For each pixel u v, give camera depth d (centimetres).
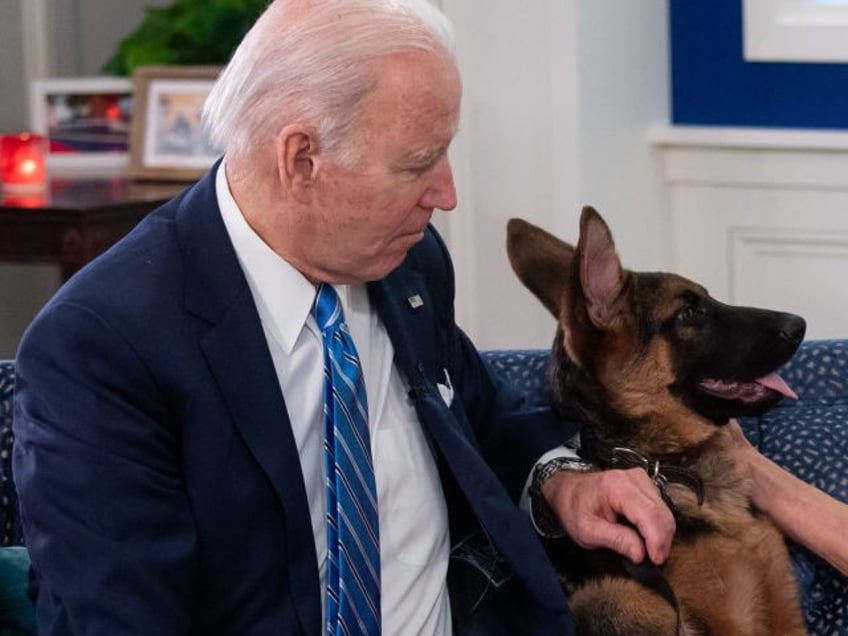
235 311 239
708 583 286
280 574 241
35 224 442
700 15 491
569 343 290
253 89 238
